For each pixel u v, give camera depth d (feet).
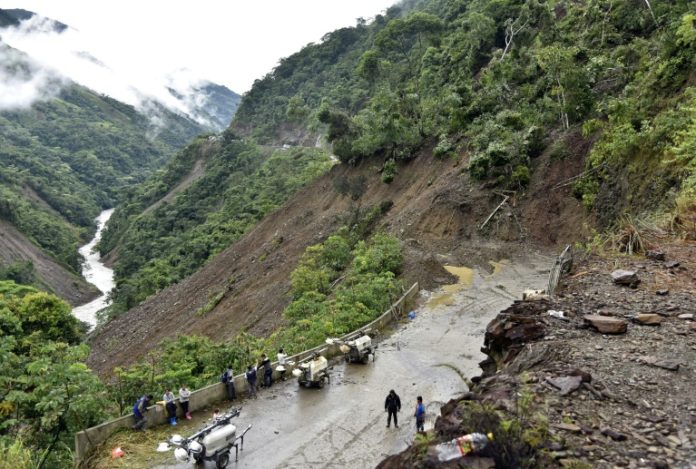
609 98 111.55
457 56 203.62
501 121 129.18
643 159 82.89
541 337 28.66
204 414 42.73
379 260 93.30
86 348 51.37
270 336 77.20
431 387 47.42
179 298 176.55
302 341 61.82
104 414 42.78
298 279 99.35
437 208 114.83
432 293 80.12
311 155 314.76
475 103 147.43
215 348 60.49
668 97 90.63
